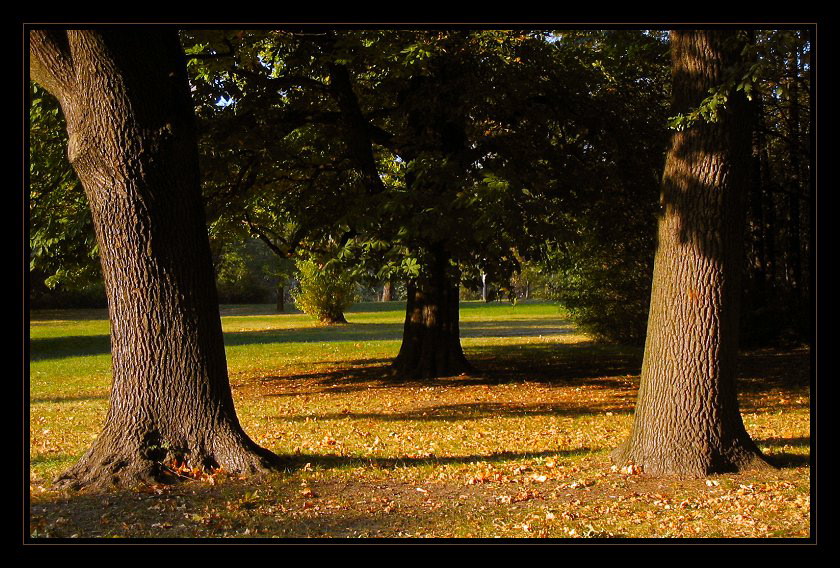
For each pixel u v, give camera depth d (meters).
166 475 7.04
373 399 13.88
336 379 17.11
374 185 15.54
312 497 6.74
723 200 7.32
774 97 19.16
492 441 9.80
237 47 13.81
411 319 17.34
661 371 7.59
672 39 7.62
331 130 15.84
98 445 7.16
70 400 14.46
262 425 11.24
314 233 17.20
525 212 13.17
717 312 7.41
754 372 17.12
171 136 7.16
